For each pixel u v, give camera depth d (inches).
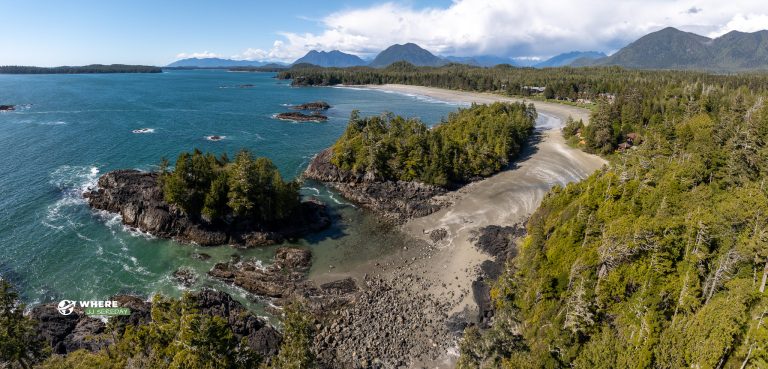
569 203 3233.3
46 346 1914.4
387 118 6368.1
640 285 2058.3
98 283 2743.6
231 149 5792.3
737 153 3191.4
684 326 1705.2
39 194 3929.6
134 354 1683.1
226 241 3309.5
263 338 2260.1
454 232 3511.3
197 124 7440.9
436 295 2667.3
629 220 2391.7
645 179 2920.8
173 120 7741.1
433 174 4407.0
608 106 6540.4
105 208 3678.6
